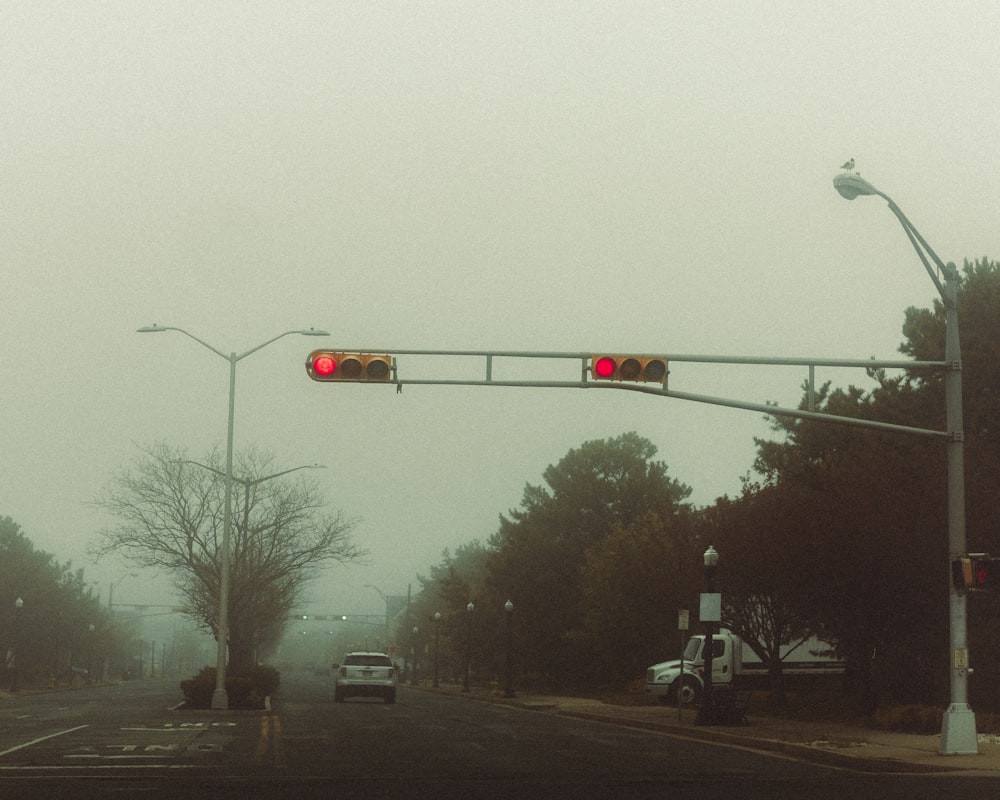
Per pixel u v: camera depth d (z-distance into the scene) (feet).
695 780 62.08
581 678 231.91
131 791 54.29
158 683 371.56
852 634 117.08
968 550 107.76
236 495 175.22
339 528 179.73
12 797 51.78
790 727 103.30
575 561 238.68
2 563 331.57
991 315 138.31
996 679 110.01
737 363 75.97
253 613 179.42
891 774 66.95
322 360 72.08
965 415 133.28
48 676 334.85
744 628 132.67
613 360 74.18
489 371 74.54
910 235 77.87
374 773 63.98
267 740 87.30
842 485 114.32
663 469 260.42
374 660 167.12
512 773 64.95
